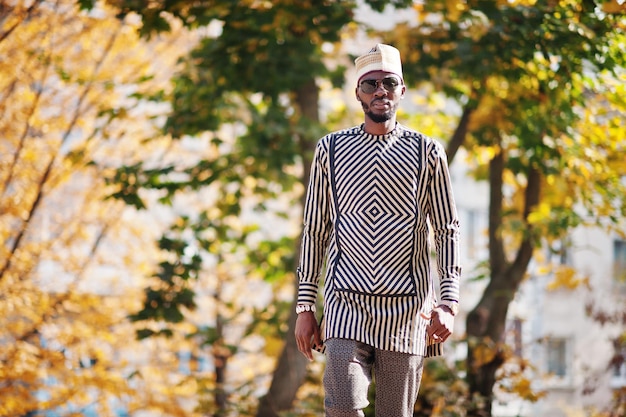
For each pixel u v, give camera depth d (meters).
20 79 12.69
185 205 20.03
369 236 4.31
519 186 13.84
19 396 12.76
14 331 13.56
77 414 13.32
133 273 16.70
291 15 10.55
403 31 11.26
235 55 11.72
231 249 16.23
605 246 23.83
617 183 11.93
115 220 15.28
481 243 25.50
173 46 15.62
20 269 13.59
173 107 12.92
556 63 10.41
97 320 14.53
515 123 11.25
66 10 12.84
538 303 20.47
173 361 16.73
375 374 4.45
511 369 12.41
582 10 9.43
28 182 13.30
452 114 14.64
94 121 14.90
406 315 4.33
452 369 12.20
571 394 17.80
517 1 10.47
